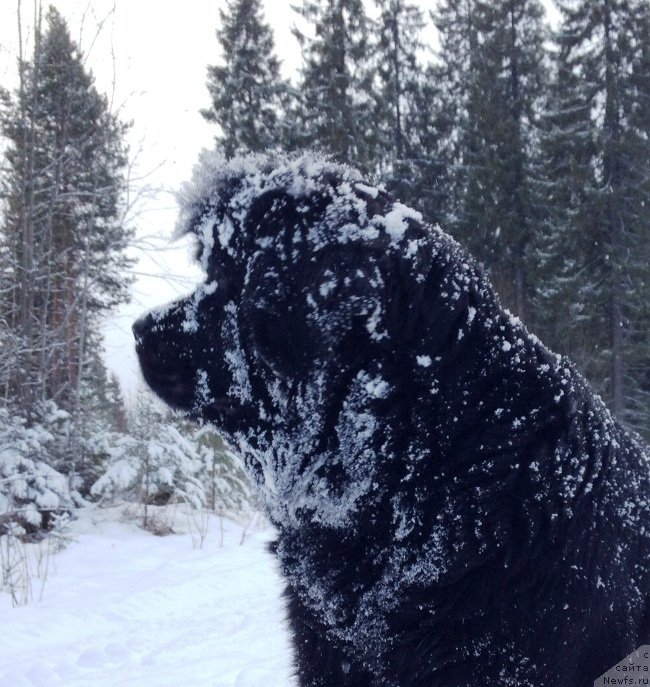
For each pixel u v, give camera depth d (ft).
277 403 6.80
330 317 6.27
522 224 79.66
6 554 30.01
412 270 6.40
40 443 39.50
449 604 6.18
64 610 22.85
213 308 6.93
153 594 24.62
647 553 6.63
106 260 49.73
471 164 85.40
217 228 6.86
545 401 6.57
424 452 6.32
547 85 82.84
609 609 6.16
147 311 7.57
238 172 6.95
